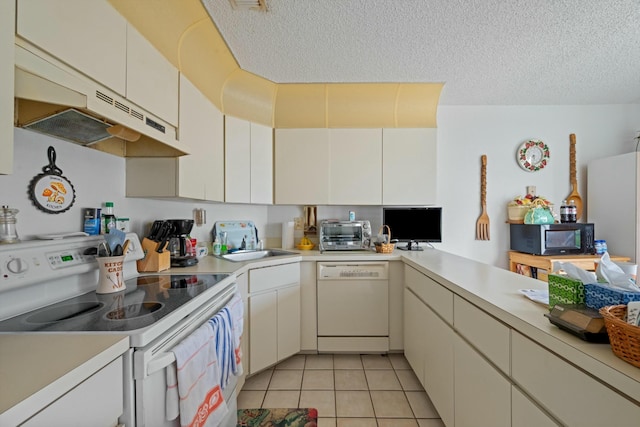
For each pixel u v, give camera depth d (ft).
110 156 4.59
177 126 4.75
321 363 6.98
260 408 5.37
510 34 5.55
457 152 9.19
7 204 3.17
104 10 3.19
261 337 6.27
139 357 2.40
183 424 2.66
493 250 9.16
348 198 8.03
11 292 2.96
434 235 8.06
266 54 6.22
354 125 8.16
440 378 4.67
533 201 8.71
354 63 6.61
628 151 9.12
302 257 7.15
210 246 7.47
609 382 1.84
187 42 4.99
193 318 3.25
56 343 2.27
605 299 2.28
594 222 8.77
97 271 3.98
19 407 1.51
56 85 2.57
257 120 7.58
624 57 6.38
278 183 7.93
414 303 6.17
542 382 2.44
